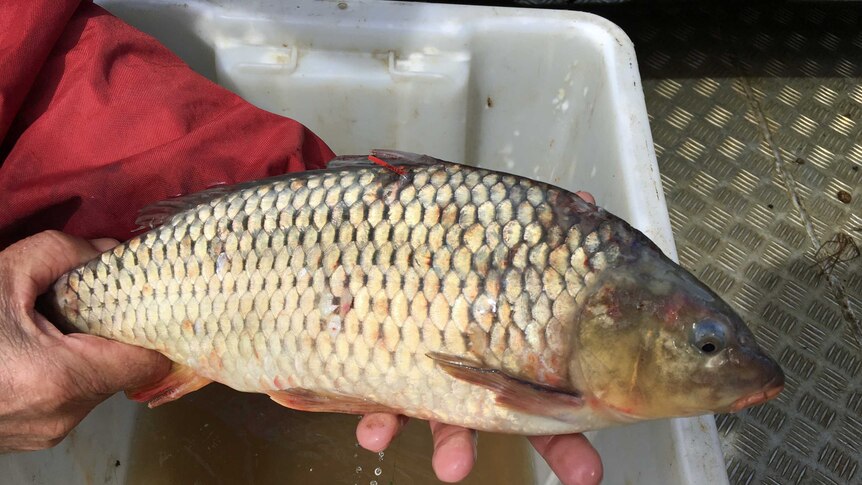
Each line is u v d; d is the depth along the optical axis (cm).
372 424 42
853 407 67
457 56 60
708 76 88
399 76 60
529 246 35
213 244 39
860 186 80
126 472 58
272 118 51
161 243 40
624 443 49
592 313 35
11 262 41
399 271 36
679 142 83
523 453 60
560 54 60
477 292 35
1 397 39
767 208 78
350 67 60
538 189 36
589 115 59
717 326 34
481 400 37
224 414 60
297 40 59
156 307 40
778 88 87
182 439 59
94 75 47
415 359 37
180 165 46
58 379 40
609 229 36
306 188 38
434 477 58
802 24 92
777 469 64
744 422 66
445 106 61
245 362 40
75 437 53
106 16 51
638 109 54
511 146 66
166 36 58
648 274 35
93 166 46
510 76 62
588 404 37
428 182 37
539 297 35
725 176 81
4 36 46
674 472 42
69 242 43
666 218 50
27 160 46
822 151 83
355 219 37
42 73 48
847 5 93
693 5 92
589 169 59
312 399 40
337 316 37
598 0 90
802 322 71
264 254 38
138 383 44
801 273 74
